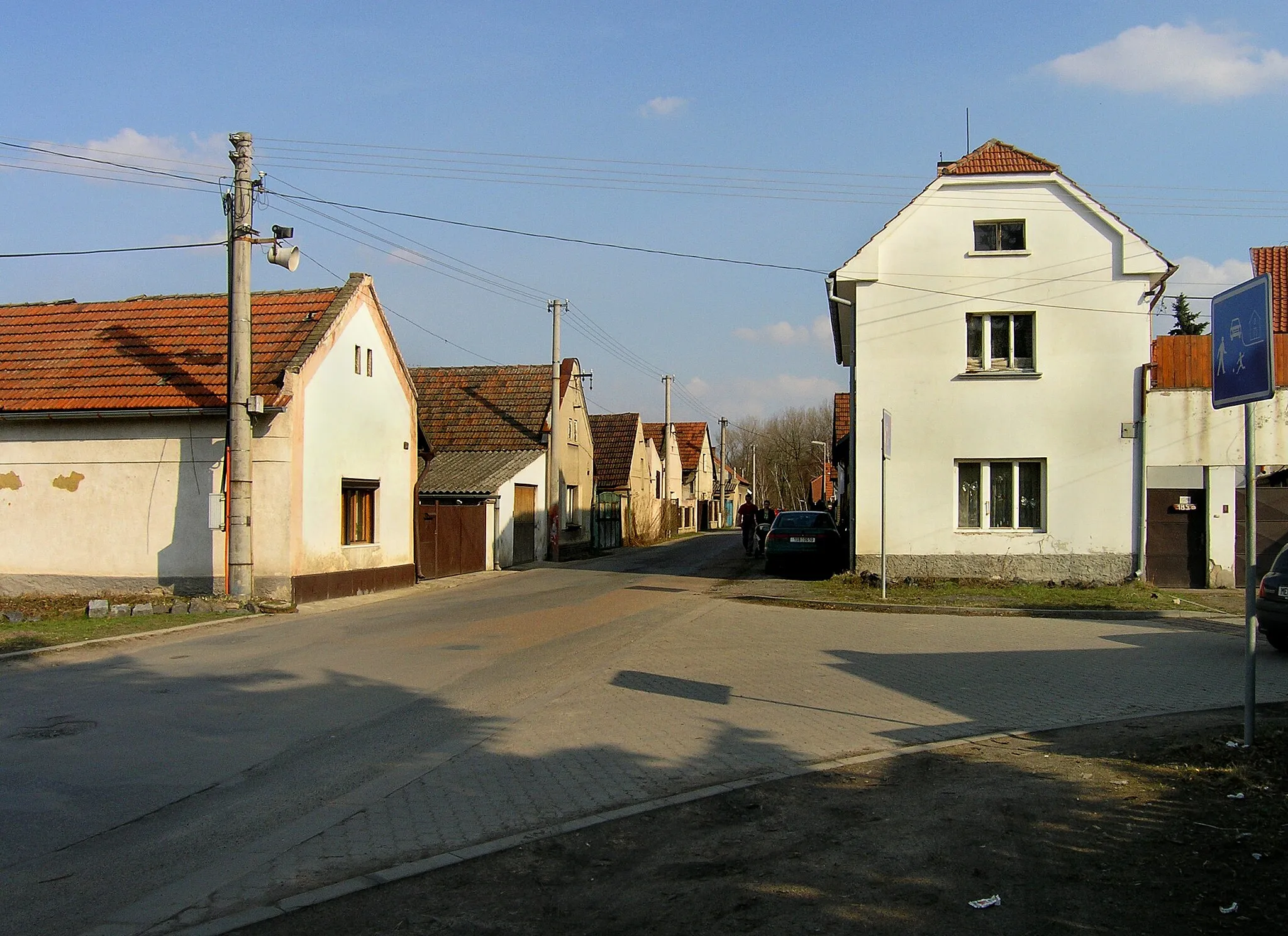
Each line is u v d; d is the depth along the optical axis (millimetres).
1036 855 5027
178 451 17641
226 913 4461
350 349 19391
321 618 15672
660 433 63531
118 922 4367
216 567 17422
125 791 6379
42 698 9359
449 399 33750
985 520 19734
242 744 7586
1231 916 4230
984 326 19797
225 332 19344
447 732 7922
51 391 18312
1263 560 19031
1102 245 19375
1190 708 8586
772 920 4316
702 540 50719
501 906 4500
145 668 11000
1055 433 19375
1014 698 9102
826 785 6352
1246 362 6664
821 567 23234
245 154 16344
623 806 5965
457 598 18859
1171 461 19125
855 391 20297
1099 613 15648
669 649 12125
